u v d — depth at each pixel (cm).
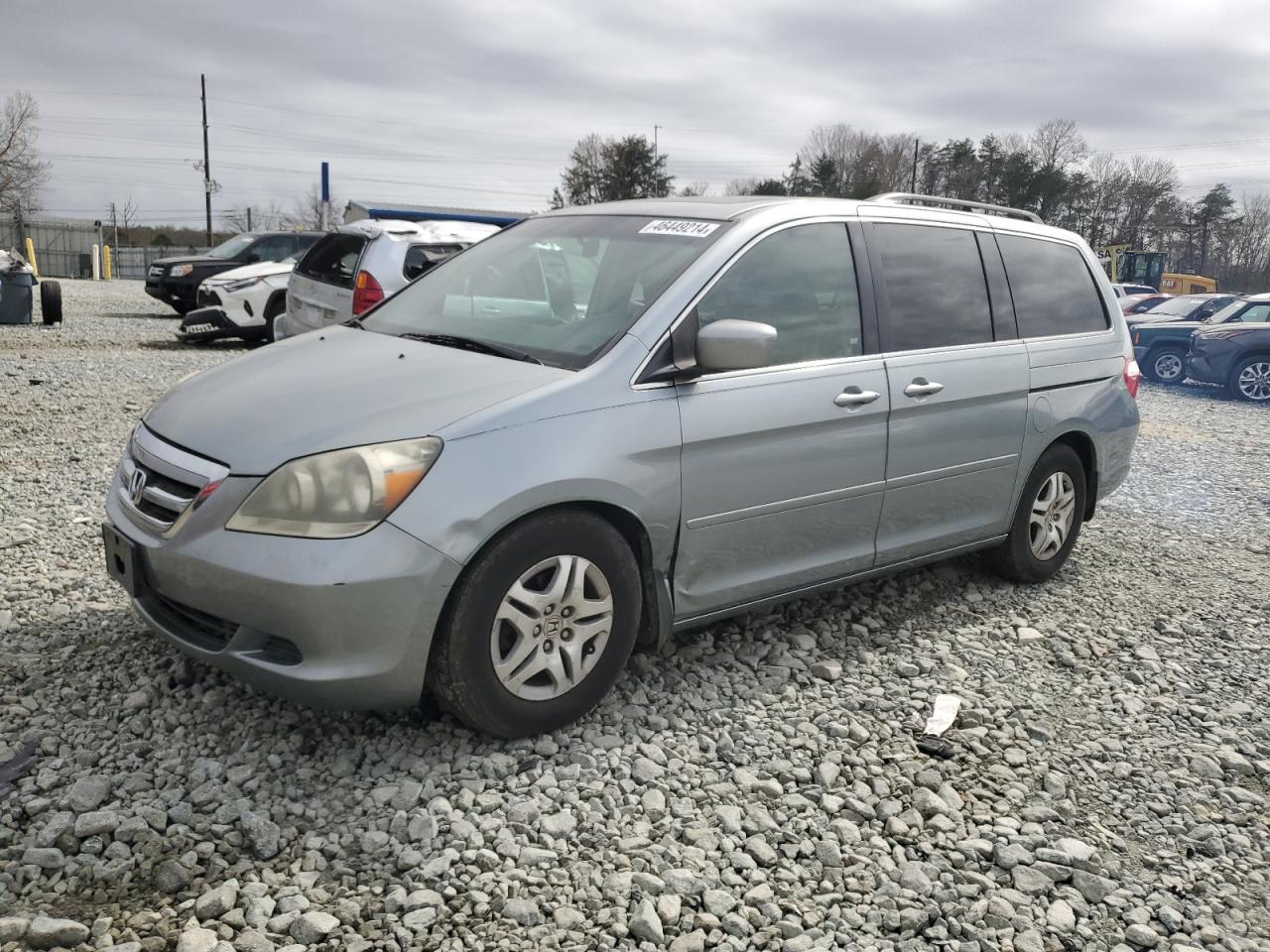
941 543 459
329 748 326
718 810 307
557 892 268
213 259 1794
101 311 2034
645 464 338
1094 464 532
